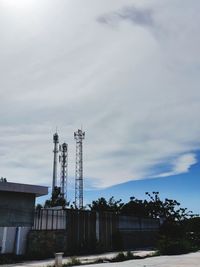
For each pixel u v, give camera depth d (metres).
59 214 28.31
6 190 20.88
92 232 30.64
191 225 41.62
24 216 21.75
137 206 53.97
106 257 23.92
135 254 26.11
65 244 27.61
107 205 56.41
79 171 54.19
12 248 24.58
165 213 49.72
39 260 22.36
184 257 23.27
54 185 54.62
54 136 56.56
